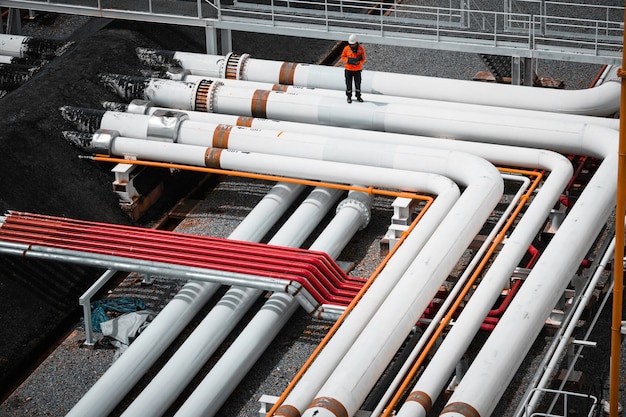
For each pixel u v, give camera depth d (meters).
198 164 32.22
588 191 28.84
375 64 39.53
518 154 31.05
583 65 38.69
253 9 36.31
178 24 36.59
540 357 26.80
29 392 26.73
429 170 30.70
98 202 32.59
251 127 32.81
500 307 26.89
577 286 27.73
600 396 23.64
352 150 31.16
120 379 25.86
